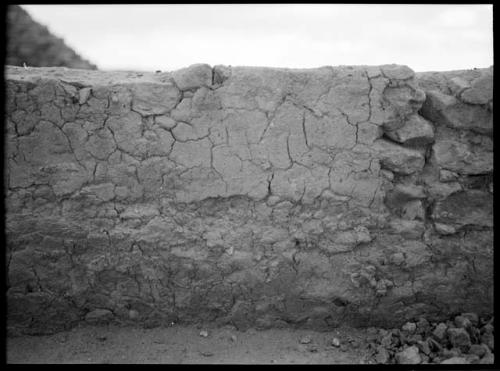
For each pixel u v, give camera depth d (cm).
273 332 326
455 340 297
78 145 314
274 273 321
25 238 311
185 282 322
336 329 328
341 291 323
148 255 320
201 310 327
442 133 323
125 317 326
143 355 303
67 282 319
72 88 312
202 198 321
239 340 319
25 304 316
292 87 314
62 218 315
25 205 312
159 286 323
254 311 326
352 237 319
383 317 326
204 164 319
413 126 318
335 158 319
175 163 319
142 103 315
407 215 324
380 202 321
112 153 316
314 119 316
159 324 328
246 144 317
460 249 321
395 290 324
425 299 325
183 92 315
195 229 321
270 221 322
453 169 320
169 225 319
